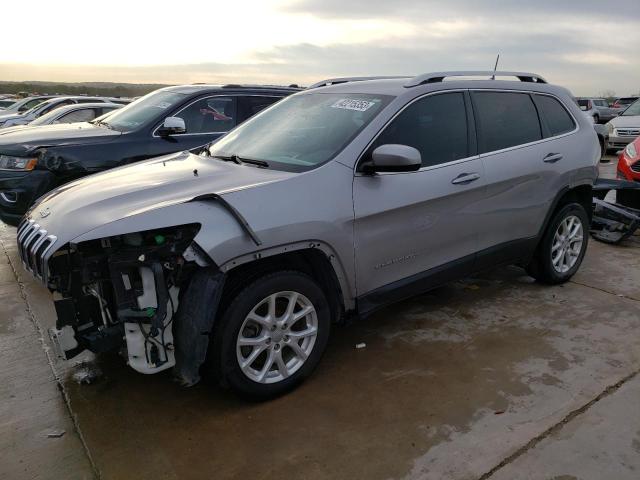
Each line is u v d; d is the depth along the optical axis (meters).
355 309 3.44
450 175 3.71
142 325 2.74
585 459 2.60
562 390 3.20
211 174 3.32
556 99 4.74
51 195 3.49
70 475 2.54
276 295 3.01
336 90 4.12
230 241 2.74
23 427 2.89
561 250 4.85
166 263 2.72
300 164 3.32
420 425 2.89
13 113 20.20
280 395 3.16
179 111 6.41
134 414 3.01
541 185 4.40
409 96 3.65
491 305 4.49
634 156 7.57
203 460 2.64
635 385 3.25
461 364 3.52
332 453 2.68
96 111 11.95
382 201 3.34
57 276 2.84
